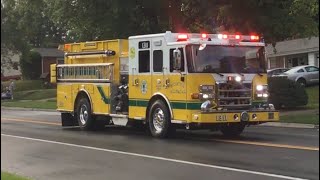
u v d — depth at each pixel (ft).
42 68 218.18
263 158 36.24
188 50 47.21
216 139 49.06
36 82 199.00
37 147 45.88
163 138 50.14
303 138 48.91
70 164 36.17
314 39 145.69
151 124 51.26
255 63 49.85
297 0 75.87
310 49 147.13
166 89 49.34
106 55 57.82
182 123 47.73
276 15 73.97
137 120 53.98
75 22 83.20
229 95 47.98
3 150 44.09
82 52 62.13
